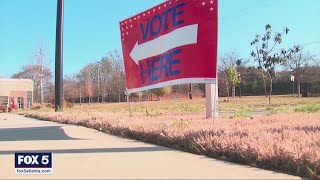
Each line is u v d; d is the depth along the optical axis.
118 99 92.12
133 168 7.45
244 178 6.39
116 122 14.92
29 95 77.62
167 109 30.50
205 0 12.51
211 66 12.41
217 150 8.44
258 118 14.02
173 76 13.36
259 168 7.18
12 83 76.25
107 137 12.68
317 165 6.30
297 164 6.64
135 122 14.25
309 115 14.73
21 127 18.52
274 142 7.79
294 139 8.17
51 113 28.28
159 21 14.22
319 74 70.81
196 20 12.63
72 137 12.88
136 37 15.44
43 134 14.26
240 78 76.69
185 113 21.55
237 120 13.42
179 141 9.95
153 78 14.55
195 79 12.62
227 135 9.18
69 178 6.75
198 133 9.79
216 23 12.40
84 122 17.95
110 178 6.68
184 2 13.00
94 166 7.74
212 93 16.02
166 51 13.77
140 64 15.22
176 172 6.99
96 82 97.56
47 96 88.75
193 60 12.67
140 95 80.25
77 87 98.56
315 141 7.71
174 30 13.33
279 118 13.59
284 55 44.28
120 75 92.81
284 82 83.00
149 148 9.99
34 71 79.06
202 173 6.84
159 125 12.42
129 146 10.42
